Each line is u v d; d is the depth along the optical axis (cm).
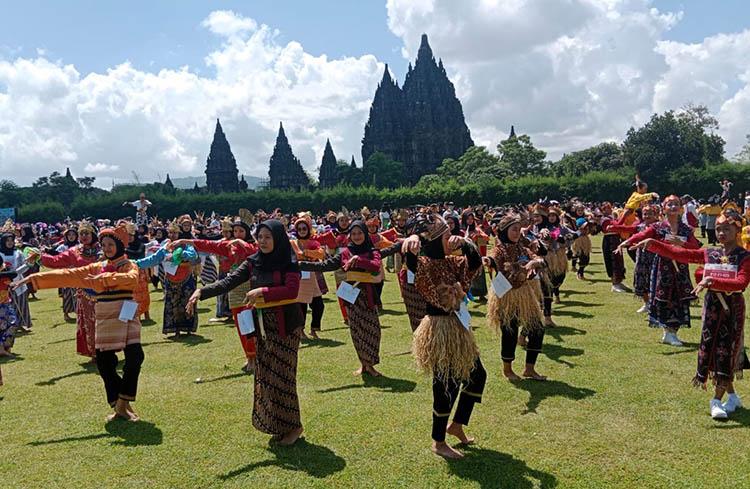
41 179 12875
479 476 508
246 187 11925
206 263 1480
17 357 1027
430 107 12519
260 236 576
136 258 1208
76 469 546
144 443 602
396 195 7925
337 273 1228
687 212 1266
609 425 609
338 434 606
